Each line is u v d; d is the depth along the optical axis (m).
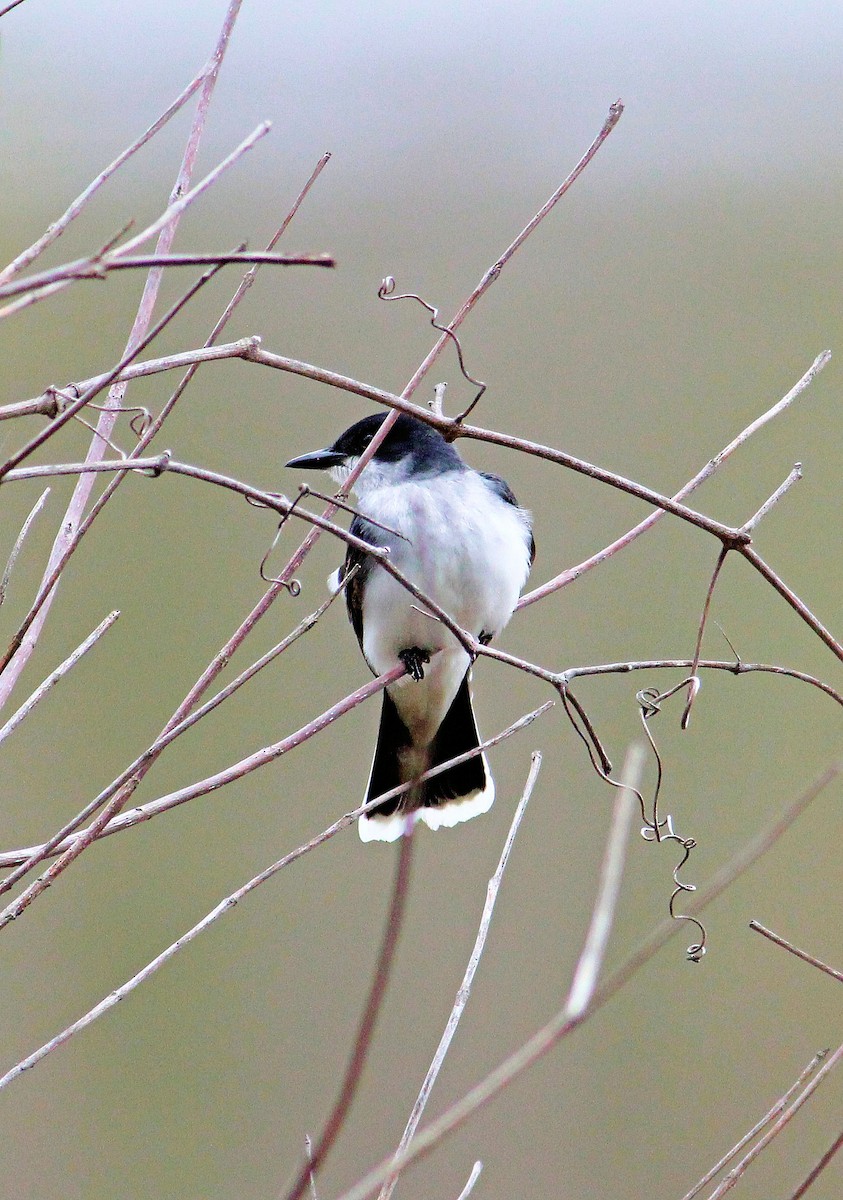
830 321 15.28
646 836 5.16
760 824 11.09
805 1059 9.93
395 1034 9.80
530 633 11.93
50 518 10.84
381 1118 9.34
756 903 10.71
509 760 11.10
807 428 14.14
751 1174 9.33
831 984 10.29
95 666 11.50
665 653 12.05
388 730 8.35
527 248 15.98
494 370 14.27
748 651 12.22
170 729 4.78
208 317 13.50
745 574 12.66
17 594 10.96
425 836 10.64
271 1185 9.05
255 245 15.50
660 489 13.45
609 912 3.22
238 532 12.31
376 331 14.17
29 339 12.91
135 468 4.11
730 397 14.34
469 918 10.37
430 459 8.11
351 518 8.42
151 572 11.98
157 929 10.42
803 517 13.39
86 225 14.80
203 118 5.06
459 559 7.70
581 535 12.75
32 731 11.15
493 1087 3.32
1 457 10.69
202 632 11.78
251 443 12.90
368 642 8.11
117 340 13.07
